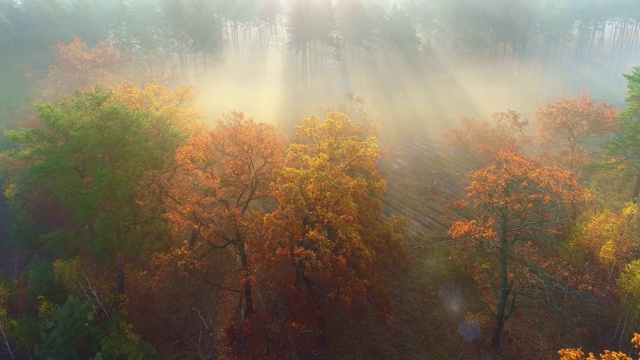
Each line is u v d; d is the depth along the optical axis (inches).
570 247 1181.7
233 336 938.1
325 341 995.9
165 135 1118.4
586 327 1104.8
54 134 1102.4
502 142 1599.4
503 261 988.6
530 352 1040.8
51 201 1421.0
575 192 1153.4
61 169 1011.9
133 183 1007.0
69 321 903.1
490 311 1042.7
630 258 1211.2
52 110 1071.6
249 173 987.9
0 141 1846.7
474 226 988.6
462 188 1761.8
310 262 883.4
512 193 995.3
